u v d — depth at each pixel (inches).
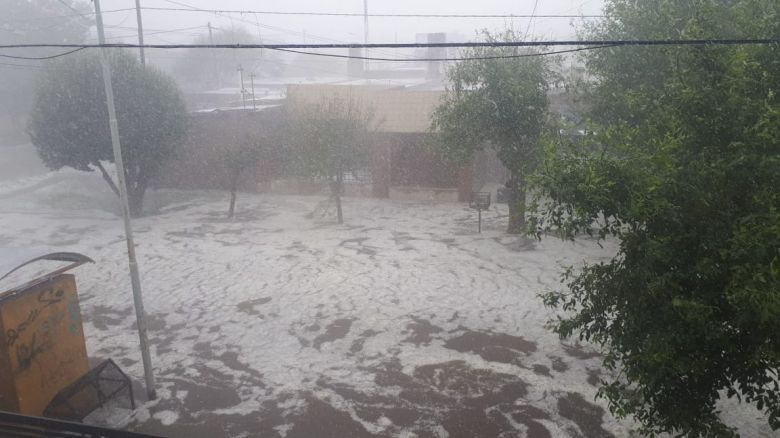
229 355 478.9
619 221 244.7
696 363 222.8
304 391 418.9
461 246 765.3
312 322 540.7
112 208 1035.9
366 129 940.0
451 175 1039.6
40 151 878.4
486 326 522.3
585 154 249.9
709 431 253.6
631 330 254.4
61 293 395.5
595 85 647.1
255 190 1152.2
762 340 214.8
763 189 214.5
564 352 468.8
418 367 449.7
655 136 255.6
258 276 669.3
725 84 230.5
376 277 657.0
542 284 617.9
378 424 376.2
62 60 884.0
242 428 375.6
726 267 214.5
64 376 396.8
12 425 204.4
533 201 260.2
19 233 853.8
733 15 283.1
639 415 271.1
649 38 533.3
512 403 396.5
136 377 444.5
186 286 641.0
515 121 700.7
